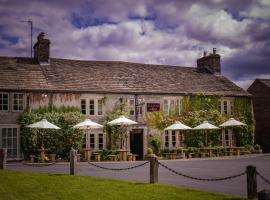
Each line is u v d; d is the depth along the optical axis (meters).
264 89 36.44
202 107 32.53
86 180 14.52
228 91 33.97
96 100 28.88
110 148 28.84
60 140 27.06
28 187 13.04
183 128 27.83
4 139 25.81
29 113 26.53
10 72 27.66
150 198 11.17
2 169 17.86
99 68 31.83
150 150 28.03
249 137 34.50
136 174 17.44
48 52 30.11
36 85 27.20
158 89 30.98
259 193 8.38
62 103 27.78
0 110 26.00
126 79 31.17
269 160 25.64
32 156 24.56
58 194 11.88
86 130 28.27
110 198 11.25
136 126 29.55
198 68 37.19
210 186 13.84
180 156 28.47
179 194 11.66
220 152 30.52
